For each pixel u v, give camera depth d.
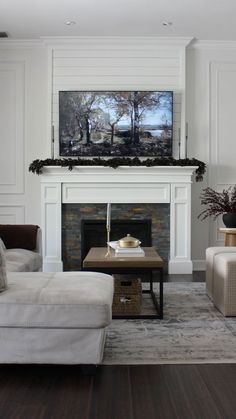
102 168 5.77
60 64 5.99
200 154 6.13
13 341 2.48
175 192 5.85
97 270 3.56
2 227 4.66
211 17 5.27
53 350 2.47
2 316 2.44
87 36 5.89
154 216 5.89
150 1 4.80
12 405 2.13
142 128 6.01
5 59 6.07
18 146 6.08
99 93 5.97
